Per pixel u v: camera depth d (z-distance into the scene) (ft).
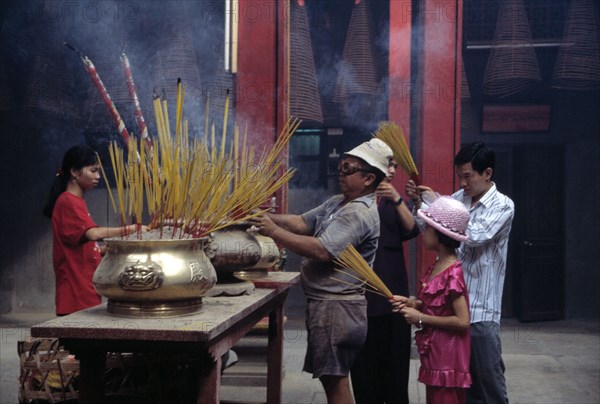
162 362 8.33
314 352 8.66
